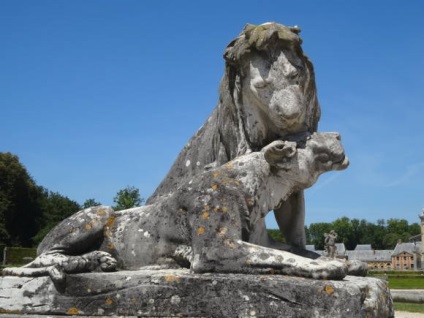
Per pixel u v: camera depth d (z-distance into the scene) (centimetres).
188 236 305
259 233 323
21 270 305
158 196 391
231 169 308
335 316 252
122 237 326
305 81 325
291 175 310
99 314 283
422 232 6581
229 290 264
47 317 287
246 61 322
